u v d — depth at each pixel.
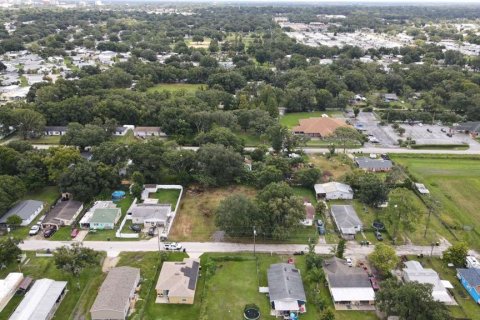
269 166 136.50
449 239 110.06
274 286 88.56
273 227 105.94
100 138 162.25
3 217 113.06
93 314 79.88
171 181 139.38
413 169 153.12
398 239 109.38
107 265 97.12
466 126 194.75
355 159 157.12
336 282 89.56
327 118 192.25
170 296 86.00
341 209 119.44
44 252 101.38
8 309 83.56
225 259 99.75
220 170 136.50
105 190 127.81
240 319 82.12
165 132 180.00
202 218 118.62
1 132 174.12
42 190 132.62
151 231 109.75
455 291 90.81
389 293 79.75
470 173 150.12
